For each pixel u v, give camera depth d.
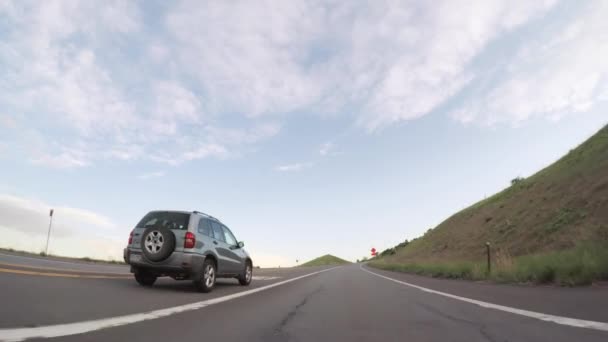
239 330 4.92
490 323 5.59
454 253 42.06
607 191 23.25
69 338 3.84
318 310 7.08
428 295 10.03
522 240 28.41
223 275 10.97
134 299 7.12
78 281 8.94
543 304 7.48
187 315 5.89
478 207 57.25
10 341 3.51
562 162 39.38
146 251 8.88
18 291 6.53
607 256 11.12
